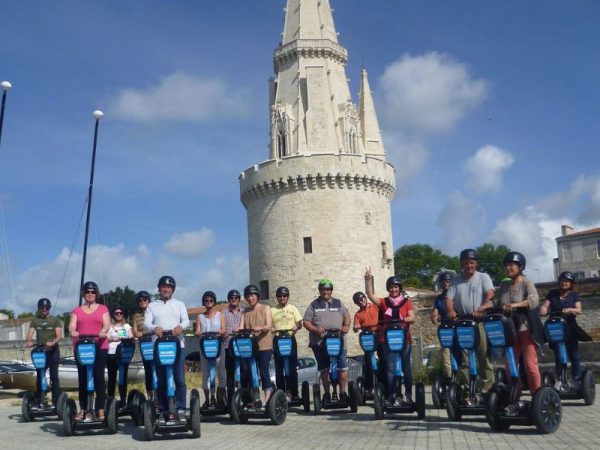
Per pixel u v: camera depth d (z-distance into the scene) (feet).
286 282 162.40
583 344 78.43
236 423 45.24
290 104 173.17
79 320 42.29
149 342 42.93
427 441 34.01
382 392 44.32
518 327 36.47
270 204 167.22
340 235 161.99
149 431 38.22
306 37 176.35
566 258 282.56
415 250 325.62
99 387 42.29
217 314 48.73
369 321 52.90
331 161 162.30
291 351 49.73
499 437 34.19
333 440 36.17
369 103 187.73
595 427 37.06
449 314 40.91
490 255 309.63
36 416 52.26
